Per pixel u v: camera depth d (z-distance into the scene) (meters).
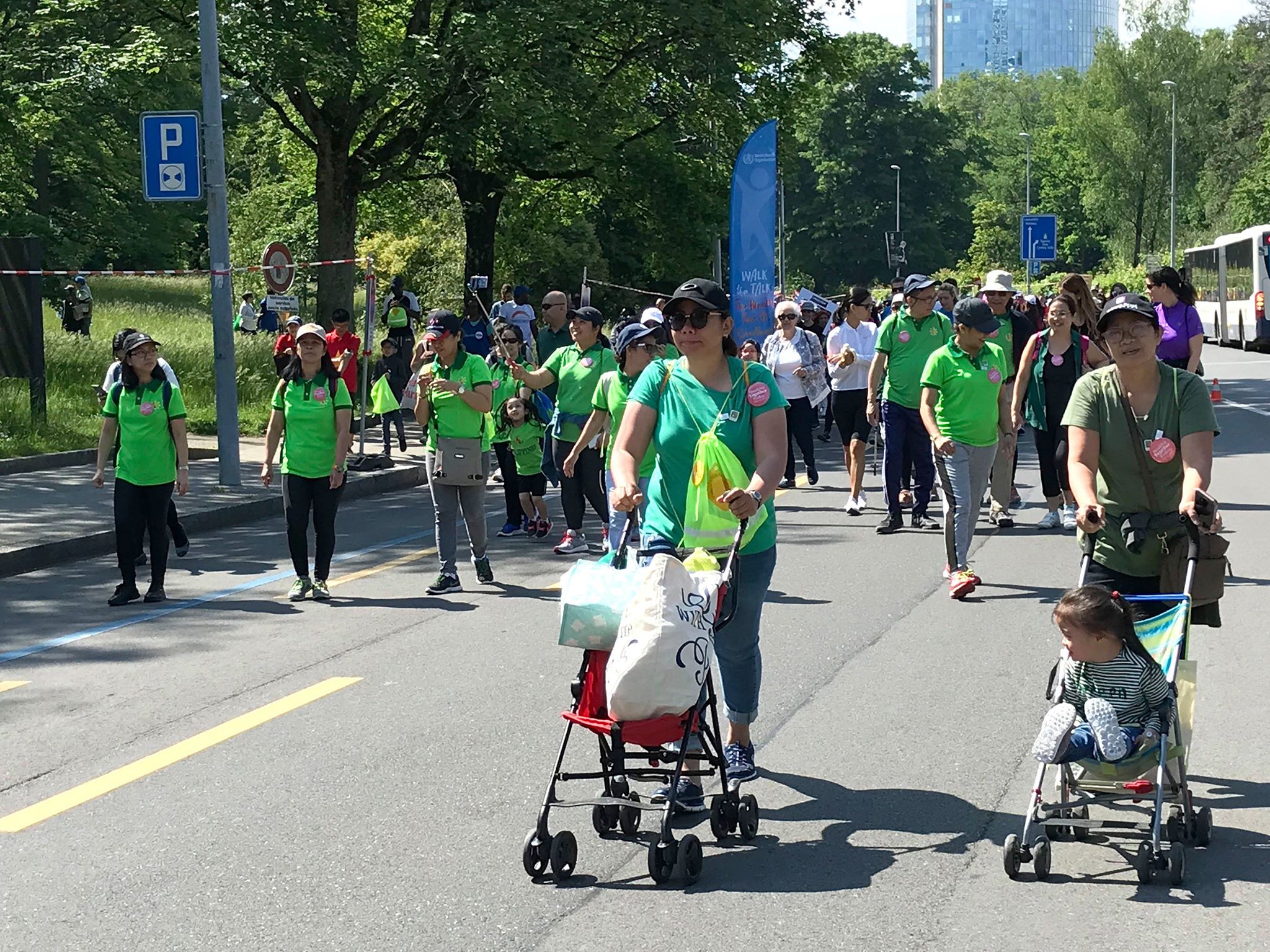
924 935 4.68
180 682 8.35
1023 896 5.01
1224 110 84.56
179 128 16.77
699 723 5.41
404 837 5.70
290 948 4.67
